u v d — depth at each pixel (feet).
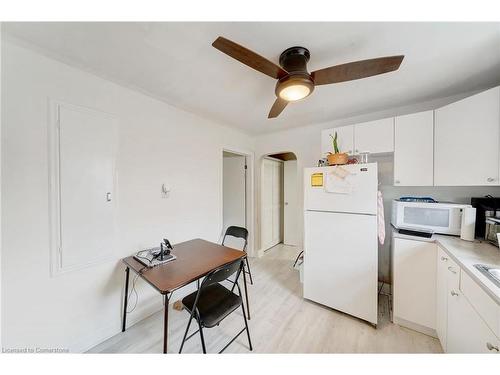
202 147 8.47
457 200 6.46
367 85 5.80
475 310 3.43
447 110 5.51
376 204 5.62
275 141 10.98
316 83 4.33
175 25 3.55
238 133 10.62
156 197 6.66
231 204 12.22
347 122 8.61
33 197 4.24
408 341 5.16
